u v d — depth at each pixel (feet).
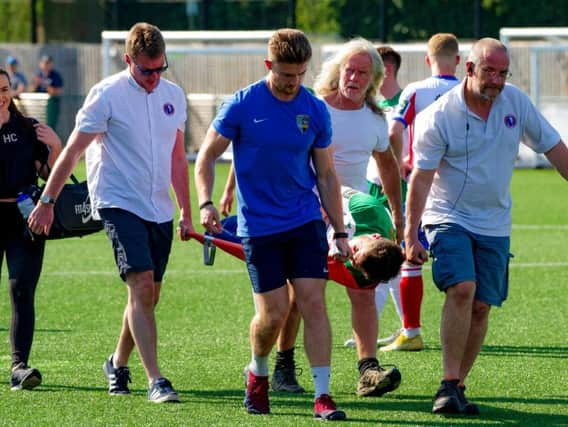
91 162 64.49
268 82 58.29
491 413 60.54
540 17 301.63
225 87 278.87
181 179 66.18
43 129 66.80
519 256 128.77
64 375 70.74
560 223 160.66
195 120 266.77
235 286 109.81
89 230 66.49
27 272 66.59
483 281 61.26
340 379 69.82
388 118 81.25
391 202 71.05
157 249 64.95
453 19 305.73
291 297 65.31
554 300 100.53
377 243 60.03
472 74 59.11
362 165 69.26
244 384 68.18
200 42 287.48
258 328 59.00
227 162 273.33
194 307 98.07
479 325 61.82
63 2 313.73
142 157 63.46
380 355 78.13
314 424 57.52
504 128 60.03
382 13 306.76
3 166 66.03
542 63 266.36
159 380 63.10
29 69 294.05
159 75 63.52
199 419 58.75
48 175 67.21
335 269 62.34
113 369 65.62
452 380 60.13
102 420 58.65
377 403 63.00
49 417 59.36
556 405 62.59
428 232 61.57
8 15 321.32
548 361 75.15
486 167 60.29
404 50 263.08
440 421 58.49
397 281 81.00
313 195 59.72
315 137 58.80
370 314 65.16
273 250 58.59
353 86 67.36
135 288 62.95
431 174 60.34
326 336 58.23
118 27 314.14
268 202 58.49
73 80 292.20
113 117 63.05
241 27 315.17
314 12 317.83
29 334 67.00
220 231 59.72
